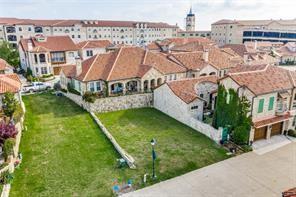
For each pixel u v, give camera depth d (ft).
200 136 104.94
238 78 96.99
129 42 418.92
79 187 72.54
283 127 104.99
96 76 139.74
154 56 161.68
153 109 138.10
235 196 69.46
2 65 175.22
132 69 147.74
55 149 93.15
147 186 73.41
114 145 94.73
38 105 140.15
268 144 98.12
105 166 82.84
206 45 217.97
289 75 108.58
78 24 363.76
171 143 98.89
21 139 99.96
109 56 157.17
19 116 103.19
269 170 81.25
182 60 167.02
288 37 396.57
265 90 95.86
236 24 413.39
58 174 78.28
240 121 95.66
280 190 71.67
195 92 125.18
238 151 92.68
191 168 82.38
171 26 474.49
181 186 73.51
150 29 437.99
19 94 113.60
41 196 68.64
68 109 134.62
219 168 82.43
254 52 243.81
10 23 327.06
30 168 81.05
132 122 119.44
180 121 120.47
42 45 214.48
